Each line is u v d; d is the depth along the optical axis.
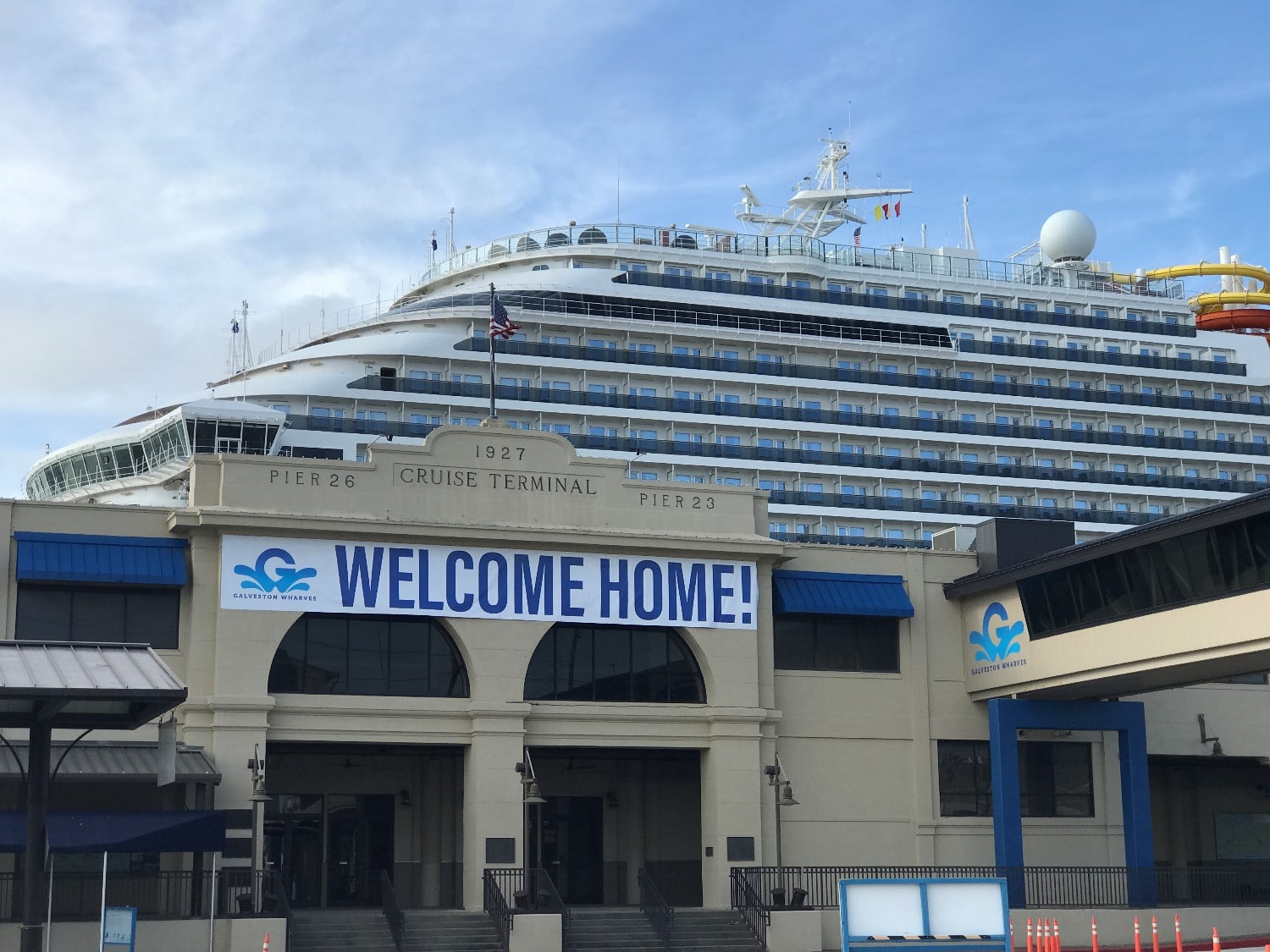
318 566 42.69
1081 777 50.59
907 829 48.06
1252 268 128.00
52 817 34.91
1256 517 37.97
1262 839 55.28
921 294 111.94
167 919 36.41
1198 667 41.22
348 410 92.50
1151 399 114.19
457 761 48.28
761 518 48.00
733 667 46.28
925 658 49.38
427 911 42.75
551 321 98.00
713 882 44.88
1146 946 43.72
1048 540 49.97
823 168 125.62
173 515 41.81
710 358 102.31
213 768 39.69
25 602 40.94
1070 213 122.94
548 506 45.28
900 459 104.44
